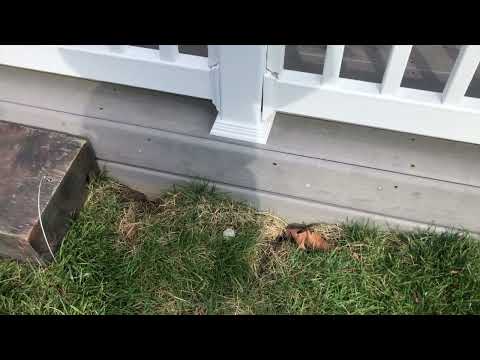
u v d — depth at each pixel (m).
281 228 2.18
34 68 2.13
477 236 2.07
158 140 2.05
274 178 2.05
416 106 1.79
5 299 1.91
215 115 2.06
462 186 1.90
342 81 1.84
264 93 1.87
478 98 1.96
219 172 2.11
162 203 2.22
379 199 2.03
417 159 1.95
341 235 2.12
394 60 1.68
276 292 1.95
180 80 1.96
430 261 1.98
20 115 2.18
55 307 1.89
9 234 1.83
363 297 1.93
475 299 1.89
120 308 1.91
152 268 1.99
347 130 2.02
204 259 2.01
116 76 2.04
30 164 2.01
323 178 2.00
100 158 2.22
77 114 2.10
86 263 1.98
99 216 2.13
